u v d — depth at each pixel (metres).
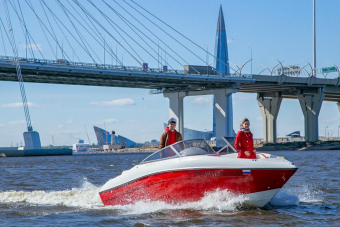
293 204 13.88
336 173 25.97
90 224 11.46
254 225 11.07
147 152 128.62
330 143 123.06
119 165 43.62
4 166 44.25
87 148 163.12
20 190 19.22
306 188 18.05
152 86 116.88
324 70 128.50
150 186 13.17
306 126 132.12
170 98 122.25
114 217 12.25
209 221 11.48
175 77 99.31
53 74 88.44
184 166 12.62
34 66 82.38
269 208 13.08
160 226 11.13
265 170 12.26
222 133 113.62
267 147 126.88
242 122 12.83
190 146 13.20
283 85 120.19
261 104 142.25
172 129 13.66
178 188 12.84
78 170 34.16
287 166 12.27
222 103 113.81
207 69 109.56
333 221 11.48
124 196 13.69
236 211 12.62
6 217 12.41
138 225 11.28
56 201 14.64
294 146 124.62
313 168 31.23
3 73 87.81
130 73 92.44
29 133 97.81
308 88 131.38
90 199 14.90
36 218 12.25
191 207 12.98
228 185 12.51
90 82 103.56
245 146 12.71
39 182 22.91
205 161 12.50
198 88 118.81
